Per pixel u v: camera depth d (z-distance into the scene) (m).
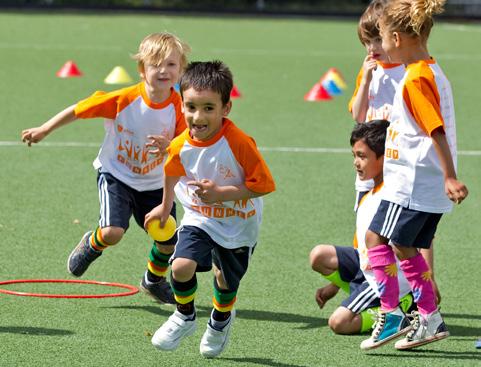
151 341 16.38
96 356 15.74
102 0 96.00
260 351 16.25
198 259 15.19
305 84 49.81
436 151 15.12
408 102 15.55
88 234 18.44
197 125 14.87
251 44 67.19
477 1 96.81
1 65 53.16
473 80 52.22
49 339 16.50
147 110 18.05
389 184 15.99
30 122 37.50
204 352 15.74
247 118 39.88
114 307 18.44
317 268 18.08
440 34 78.06
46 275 20.39
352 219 25.53
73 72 50.16
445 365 15.73
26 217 24.78
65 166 30.62
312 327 17.61
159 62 17.72
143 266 21.23
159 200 18.53
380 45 19.28
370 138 16.94
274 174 30.41
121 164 18.41
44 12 87.88
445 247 23.27
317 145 34.97
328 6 100.12
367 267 17.19
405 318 16.20
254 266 21.31
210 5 99.75
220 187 14.87
